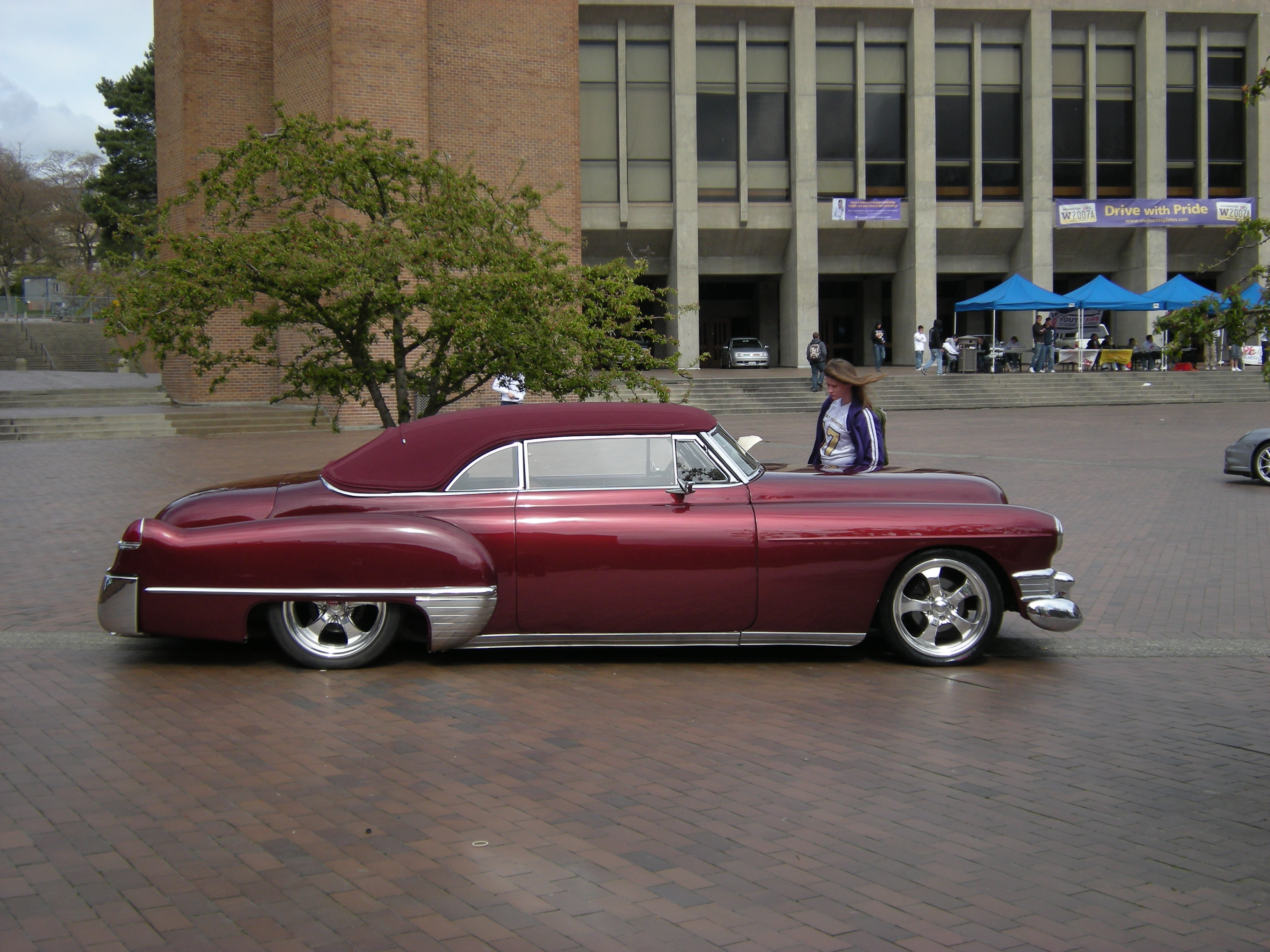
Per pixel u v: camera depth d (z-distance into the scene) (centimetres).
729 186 4028
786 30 3994
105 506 1277
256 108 2922
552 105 3031
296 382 916
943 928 330
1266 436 1416
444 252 841
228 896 348
